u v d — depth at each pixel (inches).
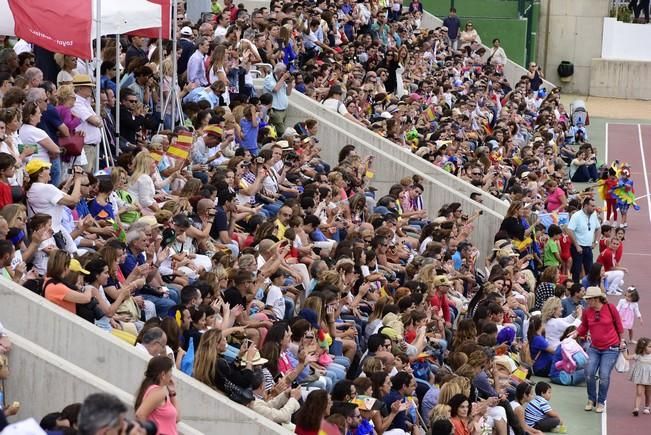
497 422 1828.2
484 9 5541.3
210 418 1469.0
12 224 1501.0
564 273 2940.5
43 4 1847.9
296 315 1792.6
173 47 2347.4
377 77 3599.9
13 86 1782.7
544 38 6008.9
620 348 2170.3
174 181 2048.5
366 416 1573.6
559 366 2304.4
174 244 1808.6
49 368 1368.1
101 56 2144.4
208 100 2402.8
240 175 2224.4
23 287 1443.2
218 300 1621.6
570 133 4840.1
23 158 1637.6
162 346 1461.6
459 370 1820.9
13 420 1369.3
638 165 4739.2
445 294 2169.0
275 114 2893.7
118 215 1758.1
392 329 1815.9
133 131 2150.6
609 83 5979.3
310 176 2551.7
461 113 3661.4
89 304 1489.9
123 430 888.3
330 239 2252.7
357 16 4065.0
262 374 1544.0
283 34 3191.4
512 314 2333.9
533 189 3223.4
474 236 3011.8
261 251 1909.4
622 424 2156.7
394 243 2388.0
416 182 2837.1
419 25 5017.2
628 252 3526.1
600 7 5984.3
